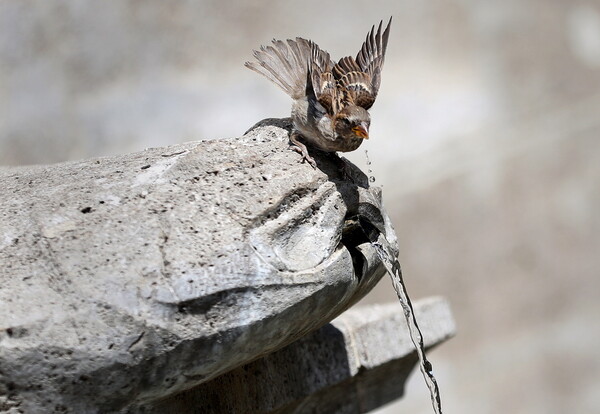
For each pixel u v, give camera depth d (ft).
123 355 15.84
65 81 45.11
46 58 44.96
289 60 21.31
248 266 16.85
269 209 17.74
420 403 47.29
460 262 48.75
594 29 51.44
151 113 45.34
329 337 25.03
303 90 20.89
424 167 48.19
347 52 46.52
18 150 44.39
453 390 48.26
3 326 15.57
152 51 45.44
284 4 45.96
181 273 16.34
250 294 16.83
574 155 50.72
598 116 51.29
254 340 17.13
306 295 17.56
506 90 49.83
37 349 15.60
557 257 50.31
